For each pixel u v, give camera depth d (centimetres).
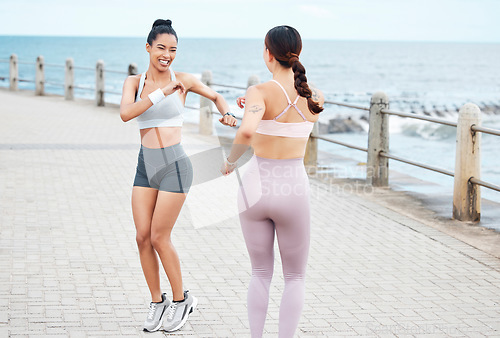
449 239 620
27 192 751
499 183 1205
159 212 387
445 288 492
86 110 1636
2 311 414
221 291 471
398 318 431
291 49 346
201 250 568
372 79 7019
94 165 930
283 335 362
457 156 684
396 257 564
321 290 480
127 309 429
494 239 622
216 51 12825
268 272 371
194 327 407
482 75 7531
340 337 397
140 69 7981
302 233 360
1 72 7056
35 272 491
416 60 10494
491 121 3041
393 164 1290
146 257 397
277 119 346
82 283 473
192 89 405
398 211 725
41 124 1339
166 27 388
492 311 448
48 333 385
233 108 1524
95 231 609
